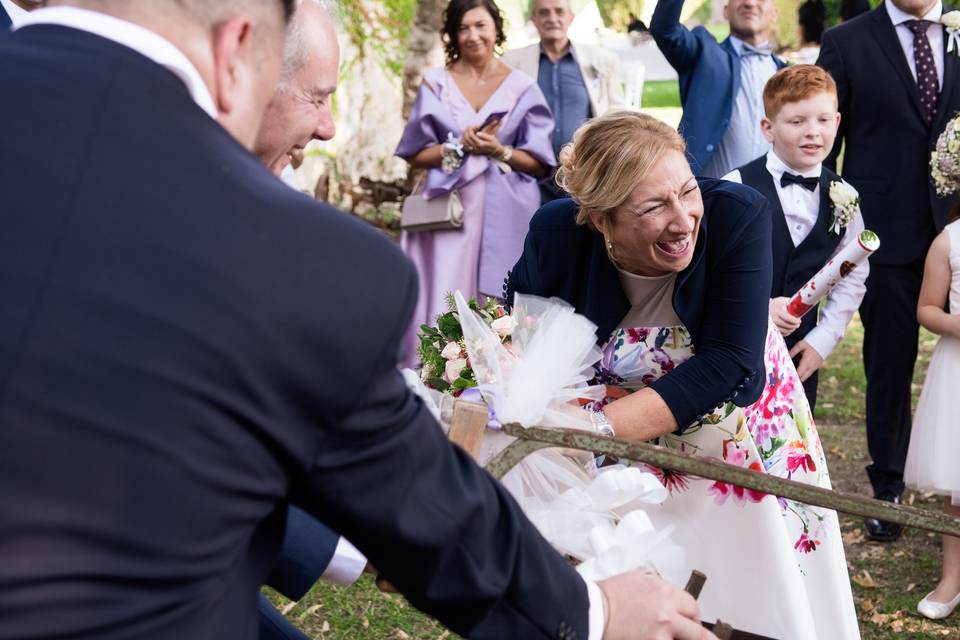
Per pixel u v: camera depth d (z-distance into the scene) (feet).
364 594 12.25
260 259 3.57
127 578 3.38
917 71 14.97
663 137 7.39
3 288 3.41
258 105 4.22
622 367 8.27
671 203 7.28
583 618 4.46
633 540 5.68
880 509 5.29
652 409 7.66
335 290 3.64
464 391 6.93
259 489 3.61
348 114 27.78
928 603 12.17
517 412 6.37
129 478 3.36
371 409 3.75
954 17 14.83
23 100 3.66
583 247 8.16
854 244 10.73
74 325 3.39
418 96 17.78
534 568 4.32
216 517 3.50
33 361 3.35
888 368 14.82
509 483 6.48
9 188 3.52
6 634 3.30
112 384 3.37
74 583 3.32
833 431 18.35
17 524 3.29
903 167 15.01
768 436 8.73
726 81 16.38
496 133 17.53
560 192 17.99
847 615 8.61
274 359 3.53
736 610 8.03
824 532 8.62
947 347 12.71
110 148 3.60
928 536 14.44
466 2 17.60
